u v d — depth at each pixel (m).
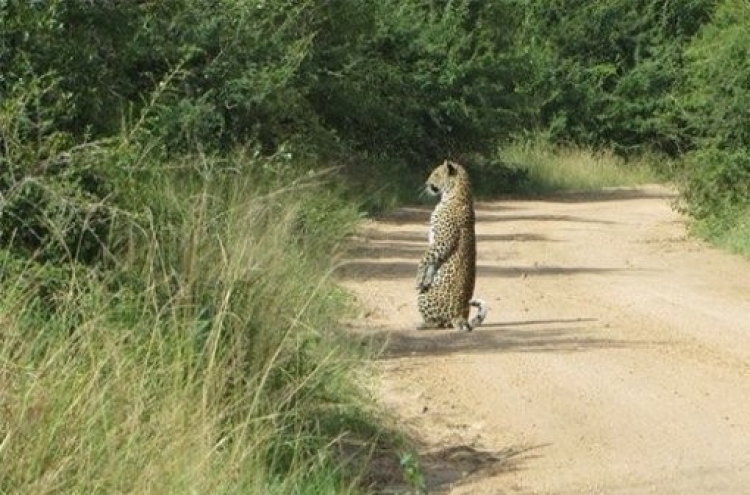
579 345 16.47
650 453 11.71
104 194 11.98
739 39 30.02
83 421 8.52
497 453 11.76
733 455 11.64
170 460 8.67
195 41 24.08
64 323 9.76
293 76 27.97
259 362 10.95
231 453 9.45
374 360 14.70
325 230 21.38
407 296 19.98
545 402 13.48
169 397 9.27
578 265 24.84
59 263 11.32
